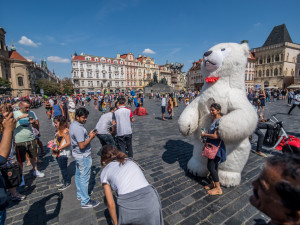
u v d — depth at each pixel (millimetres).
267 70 46750
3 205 1458
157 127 8008
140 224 1568
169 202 2703
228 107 2705
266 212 776
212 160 2703
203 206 2598
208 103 2938
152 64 79000
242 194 2850
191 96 26438
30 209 2709
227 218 2363
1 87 37344
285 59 43031
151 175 3551
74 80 60438
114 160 1837
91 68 62625
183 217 2398
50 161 4559
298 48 44594
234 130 2404
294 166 690
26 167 4238
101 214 2539
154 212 1595
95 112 15266
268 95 20344
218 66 2820
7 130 1494
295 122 8125
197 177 3410
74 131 2488
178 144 5477
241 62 2777
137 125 8555
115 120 4031
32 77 61031
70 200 2891
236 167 2902
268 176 750
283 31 44812
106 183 1753
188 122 3066
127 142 4102
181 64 14922
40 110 19219
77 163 2611
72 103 9578
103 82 65438
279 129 4754
